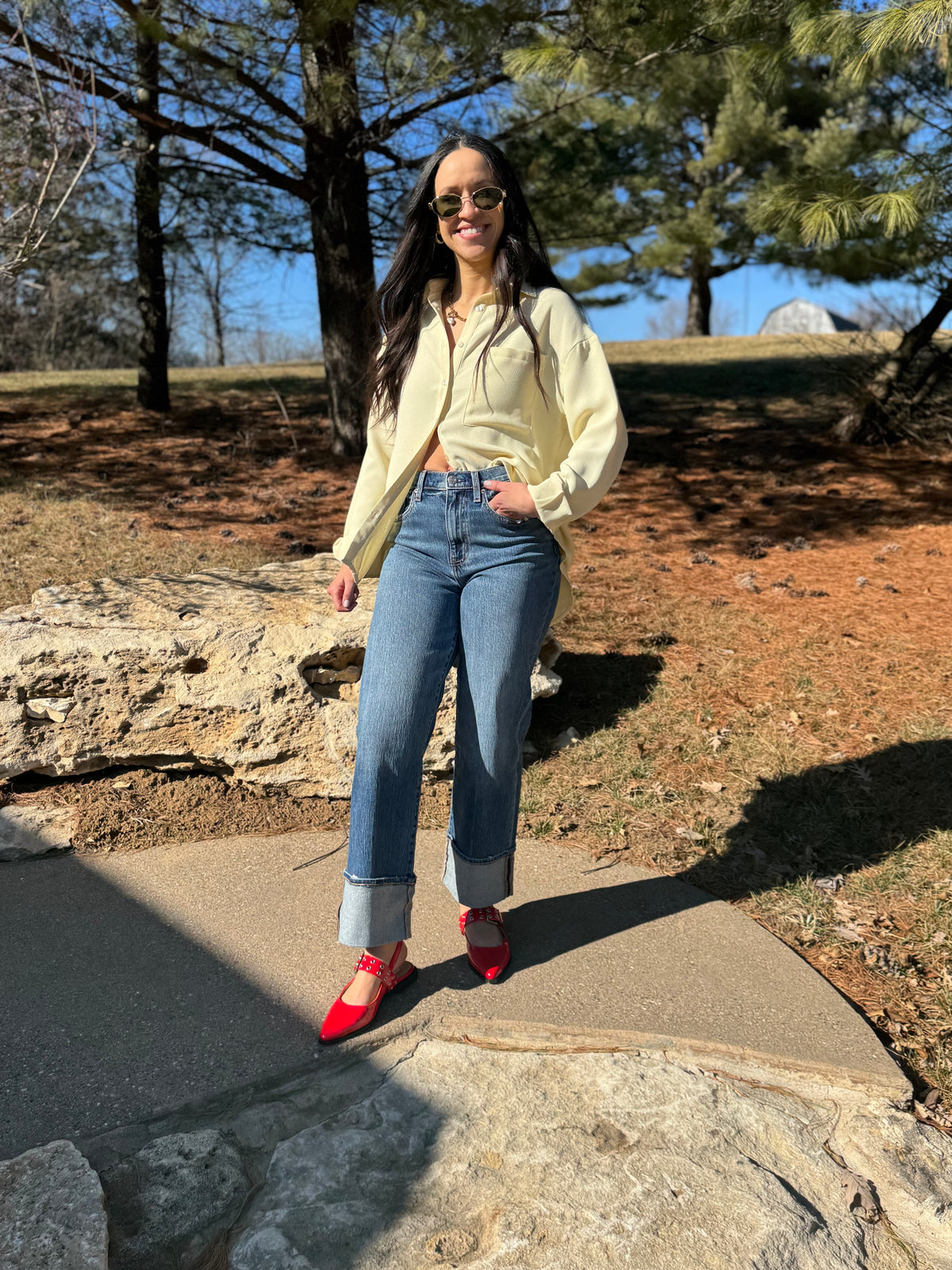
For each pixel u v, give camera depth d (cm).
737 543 620
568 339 229
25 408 955
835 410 962
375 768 228
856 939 286
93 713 351
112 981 255
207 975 259
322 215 784
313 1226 185
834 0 571
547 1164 200
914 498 693
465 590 232
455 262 244
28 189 565
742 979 263
